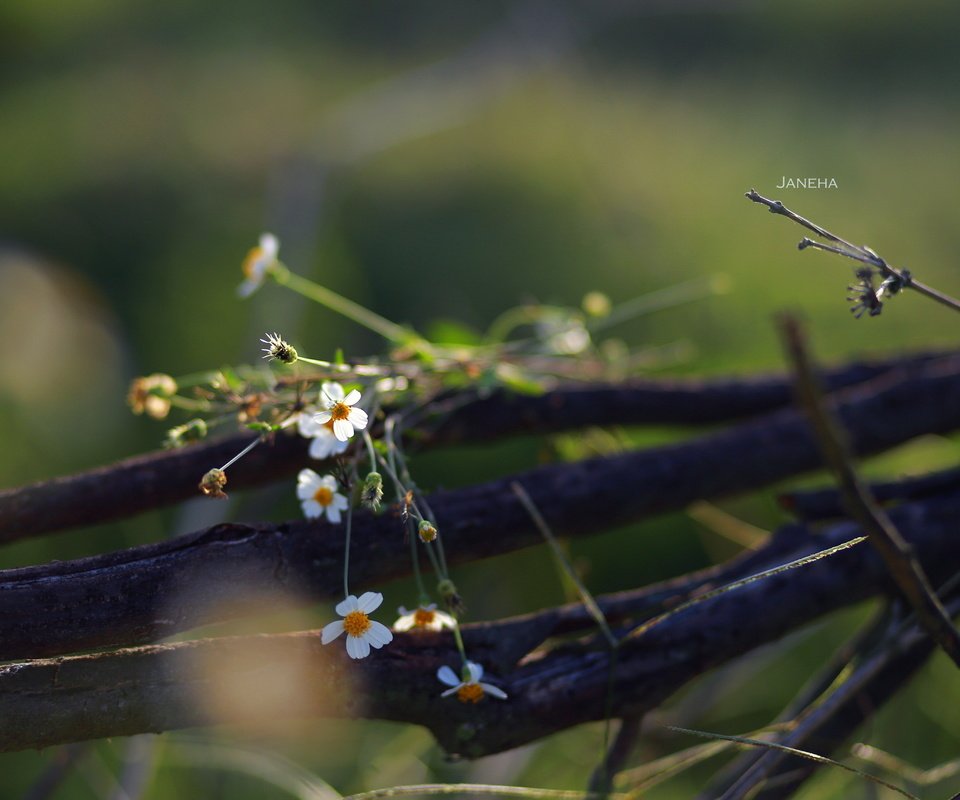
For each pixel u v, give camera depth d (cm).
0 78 692
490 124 541
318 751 197
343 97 614
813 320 322
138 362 333
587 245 405
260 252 170
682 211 411
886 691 152
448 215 438
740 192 396
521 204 446
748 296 343
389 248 404
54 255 392
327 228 388
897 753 177
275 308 306
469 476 271
